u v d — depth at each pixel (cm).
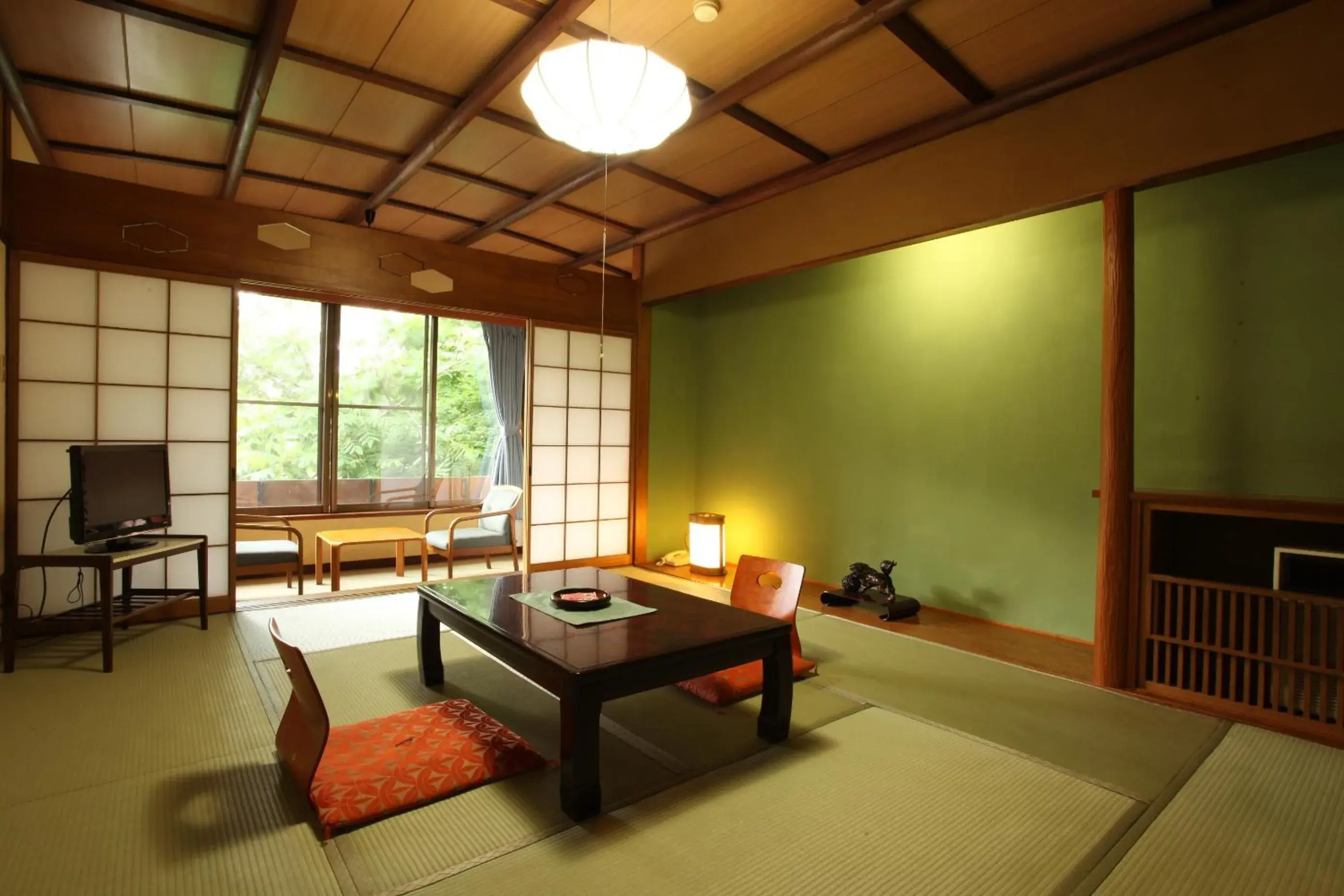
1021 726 248
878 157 370
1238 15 242
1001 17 261
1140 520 284
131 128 360
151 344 369
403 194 449
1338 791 203
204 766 209
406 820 181
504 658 221
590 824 181
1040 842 176
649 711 260
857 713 260
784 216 430
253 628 361
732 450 574
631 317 562
